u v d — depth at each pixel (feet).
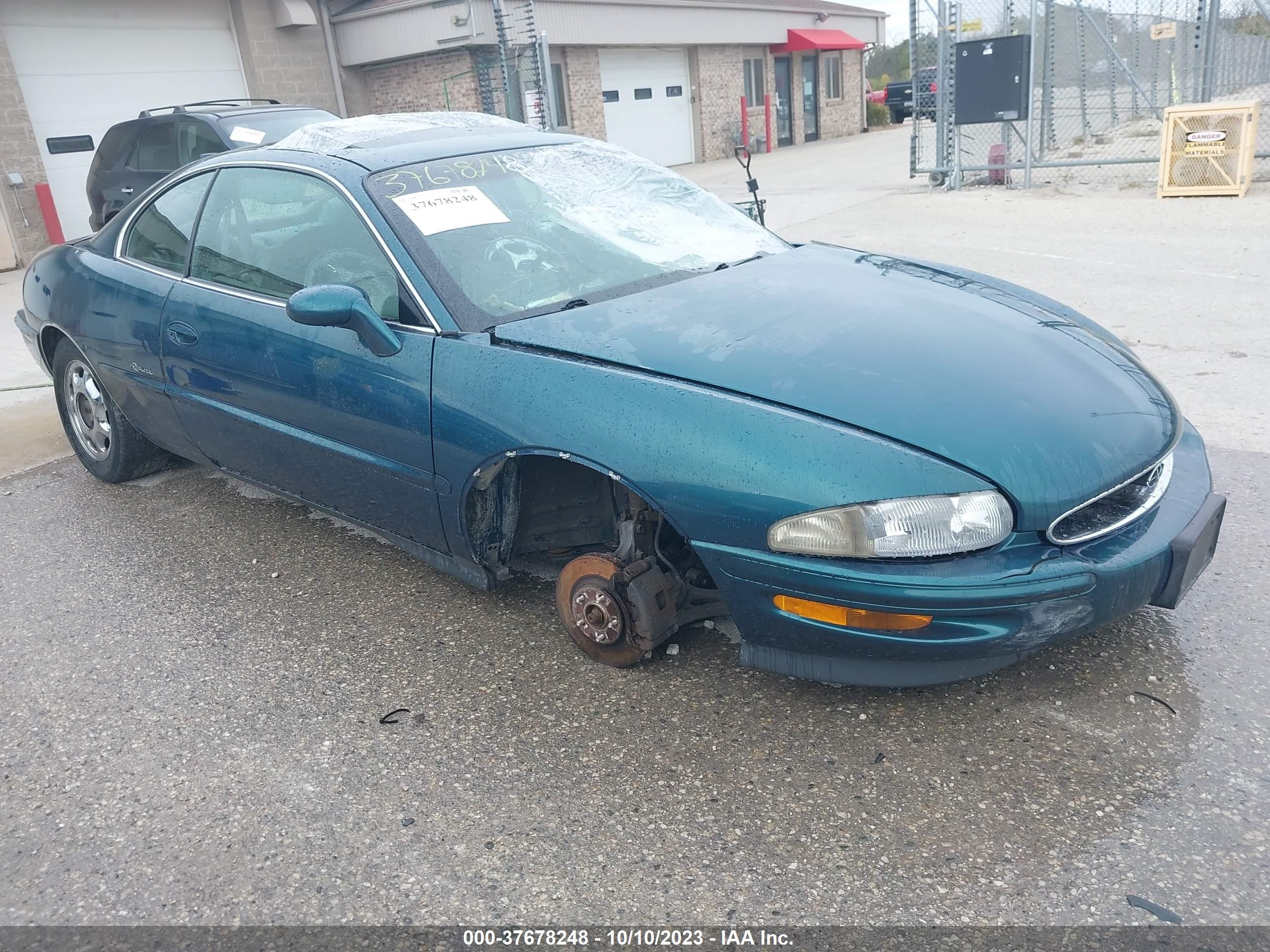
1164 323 19.26
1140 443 7.98
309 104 54.03
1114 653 9.12
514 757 8.38
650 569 8.95
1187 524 7.99
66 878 7.42
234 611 11.27
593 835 7.43
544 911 6.79
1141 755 7.77
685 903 6.75
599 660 9.45
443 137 11.81
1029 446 7.48
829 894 6.73
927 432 7.47
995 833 7.13
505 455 8.73
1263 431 13.89
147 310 12.52
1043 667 8.99
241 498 14.60
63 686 10.01
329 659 10.12
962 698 8.65
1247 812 7.11
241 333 11.09
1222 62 36.55
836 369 8.12
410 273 9.65
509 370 8.80
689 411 7.93
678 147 72.13
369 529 11.12
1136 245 26.20
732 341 8.61
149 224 13.23
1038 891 6.60
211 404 11.92
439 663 9.89
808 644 7.81
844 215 35.29
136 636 10.89
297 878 7.25
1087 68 46.14
